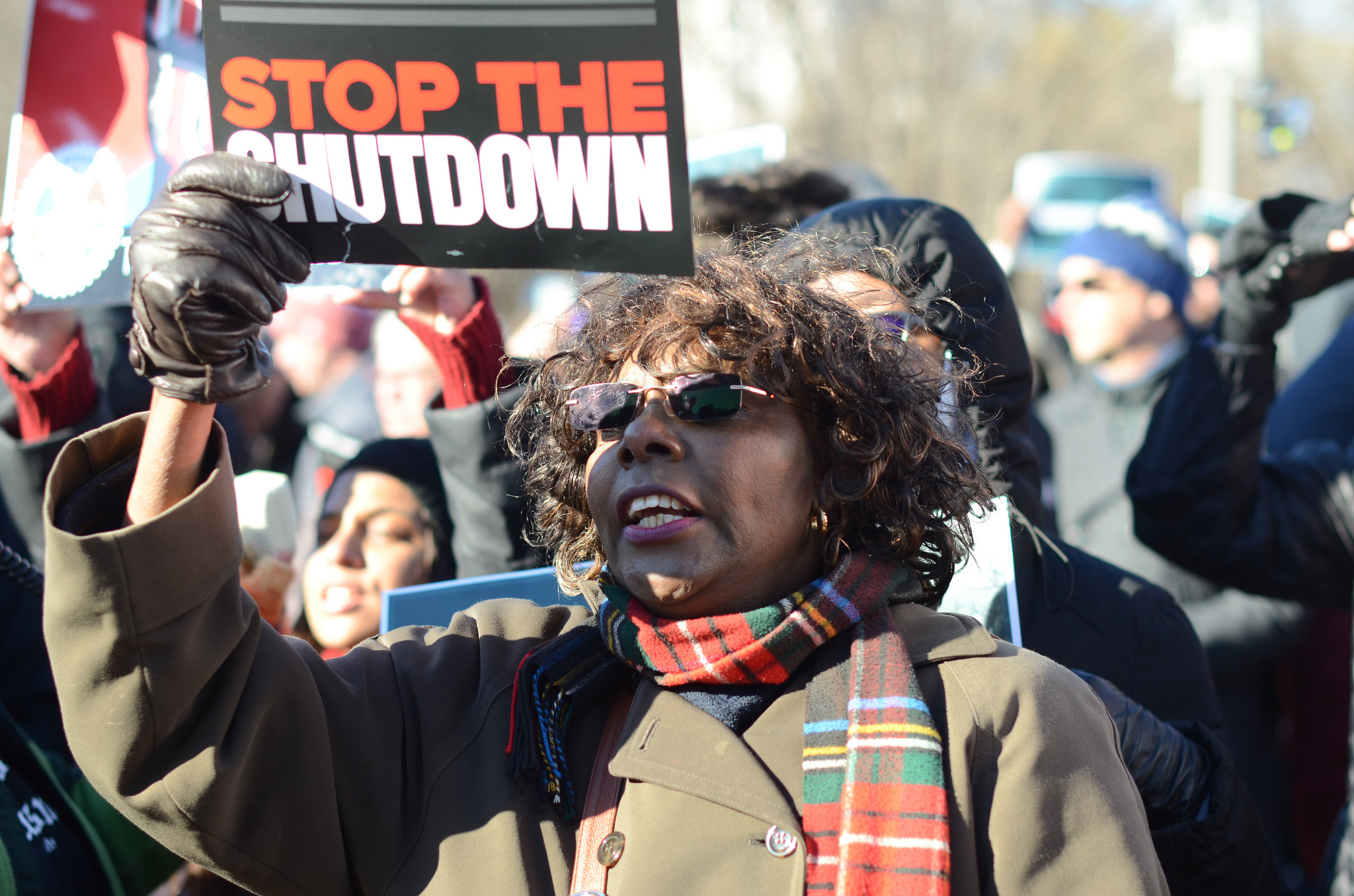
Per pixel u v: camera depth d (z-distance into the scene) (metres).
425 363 3.33
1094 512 3.51
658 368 1.48
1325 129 17.80
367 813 1.48
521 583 2.08
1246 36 13.84
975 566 1.96
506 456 2.46
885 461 1.51
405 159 1.38
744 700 1.45
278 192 1.24
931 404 1.62
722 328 1.48
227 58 1.38
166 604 1.30
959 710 1.38
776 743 1.41
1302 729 3.27
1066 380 5.11
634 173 1.36
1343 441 3.40
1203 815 1.74
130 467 1.35
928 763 1.30
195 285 1.19
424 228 1.38
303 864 1.44
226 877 1.42
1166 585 3.12
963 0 13.58
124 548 1.27
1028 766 1.34
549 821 1.45
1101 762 1.39
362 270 2.46
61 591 1.28
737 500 1.43
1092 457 3.63
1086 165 6.74
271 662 1.44
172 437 1.29
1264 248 2.50
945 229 2.31
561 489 1.73
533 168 1.37
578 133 1.37
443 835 1.45
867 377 1.53
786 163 3.25
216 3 1.37
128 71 1.97
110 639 1.28
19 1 10.33
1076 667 2.07
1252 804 1.80
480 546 2.45
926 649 1.46
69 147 1.96
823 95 13.00
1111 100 16.22
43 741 2.19
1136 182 6.75
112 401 3.58
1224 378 2.56
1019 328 2.36
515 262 1.38
